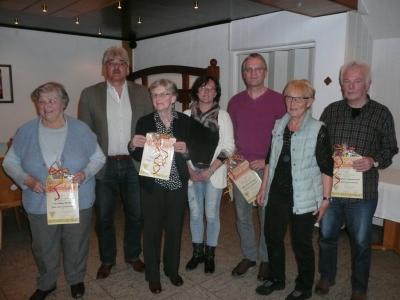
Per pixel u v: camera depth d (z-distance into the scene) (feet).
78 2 9.16
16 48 14.67
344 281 7.80
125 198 7.78
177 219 6.91
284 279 7.10
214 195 7.65
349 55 10.30
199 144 7.14
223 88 13.79
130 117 7.45
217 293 7.28
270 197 6.57
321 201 6.26
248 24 12.54
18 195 9.41
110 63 7.16
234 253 9.22
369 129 6.16
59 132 6.22
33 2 9.20
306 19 10.91
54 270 6.72
